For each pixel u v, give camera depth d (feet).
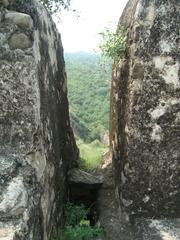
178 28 10.13
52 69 10.96
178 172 10.97
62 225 11.05
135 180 11.00
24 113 8.26
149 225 10.94
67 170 13.33
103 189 13.08
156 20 10.09
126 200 11.19
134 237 10.72
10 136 8.30
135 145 10.78
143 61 10.28
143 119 10.64
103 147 22.75
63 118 13.04
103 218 11.57
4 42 8.10
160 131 10.73
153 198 11.12
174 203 11.15
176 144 10.82
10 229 7.04
